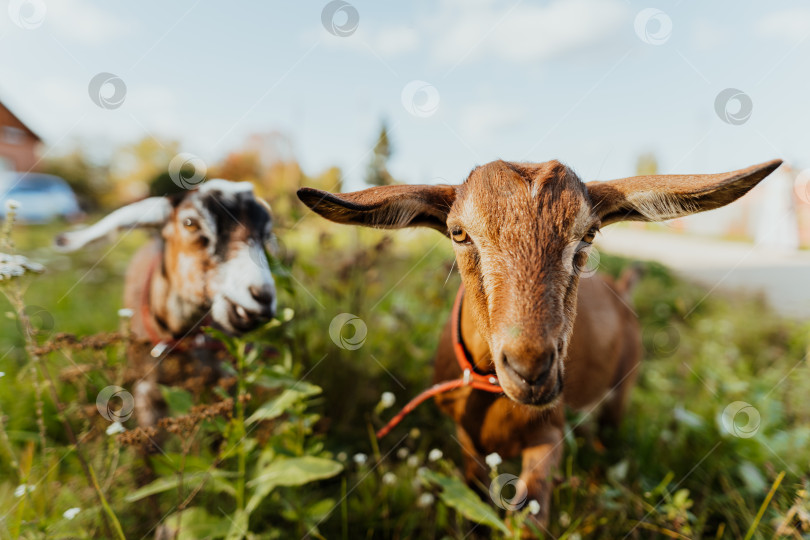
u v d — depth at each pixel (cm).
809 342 122
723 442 84
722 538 71
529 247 51
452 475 75
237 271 67
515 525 62
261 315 67
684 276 176
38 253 150
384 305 114
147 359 74
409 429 88
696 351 125
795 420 89
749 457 80
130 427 74
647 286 158
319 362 83
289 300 88
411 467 78
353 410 88
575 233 53
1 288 60
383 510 72
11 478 73
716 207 53
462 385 64
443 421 90
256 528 66
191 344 73
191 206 68
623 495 75
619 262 168
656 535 69
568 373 71
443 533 71
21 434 78
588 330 77
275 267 70
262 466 64
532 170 56
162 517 65
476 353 62
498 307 50
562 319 50
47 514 65
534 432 66
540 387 48
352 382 91
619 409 93
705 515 72
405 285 126
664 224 64
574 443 75
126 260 170
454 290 117
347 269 100
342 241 126
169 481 59
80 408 66
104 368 71
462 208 55
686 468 82
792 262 189
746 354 129
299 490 73
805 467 75
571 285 53
